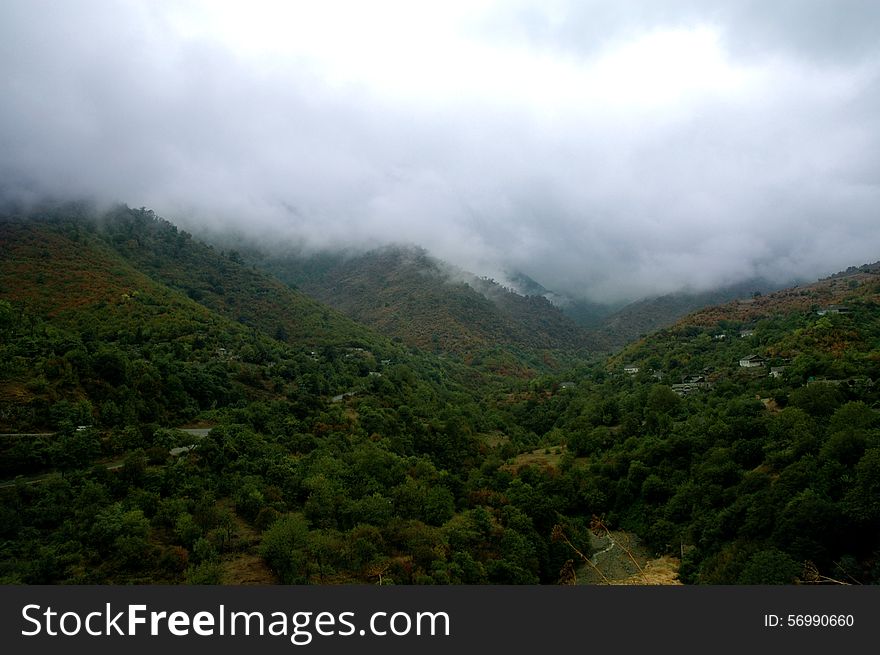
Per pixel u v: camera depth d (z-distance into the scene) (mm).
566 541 60094
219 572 37000
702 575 49906
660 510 66188
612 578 56000
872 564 40656
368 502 50344
